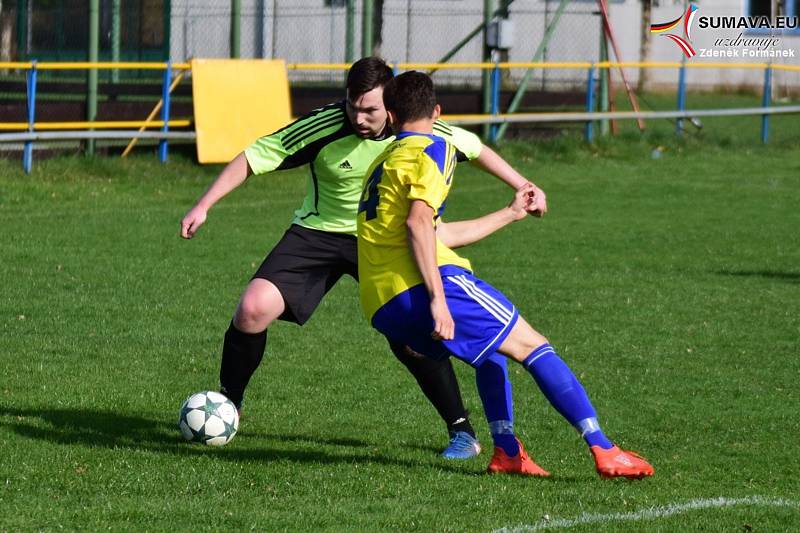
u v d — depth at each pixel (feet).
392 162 46.03
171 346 75.00
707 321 85.71
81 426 56.39
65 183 141.69
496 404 50.11
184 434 53.83
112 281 94.94
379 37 233.55
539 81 244.83
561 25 281.54
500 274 103.09
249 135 159.74
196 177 152.76
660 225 132.05
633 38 289.74
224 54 276.21
